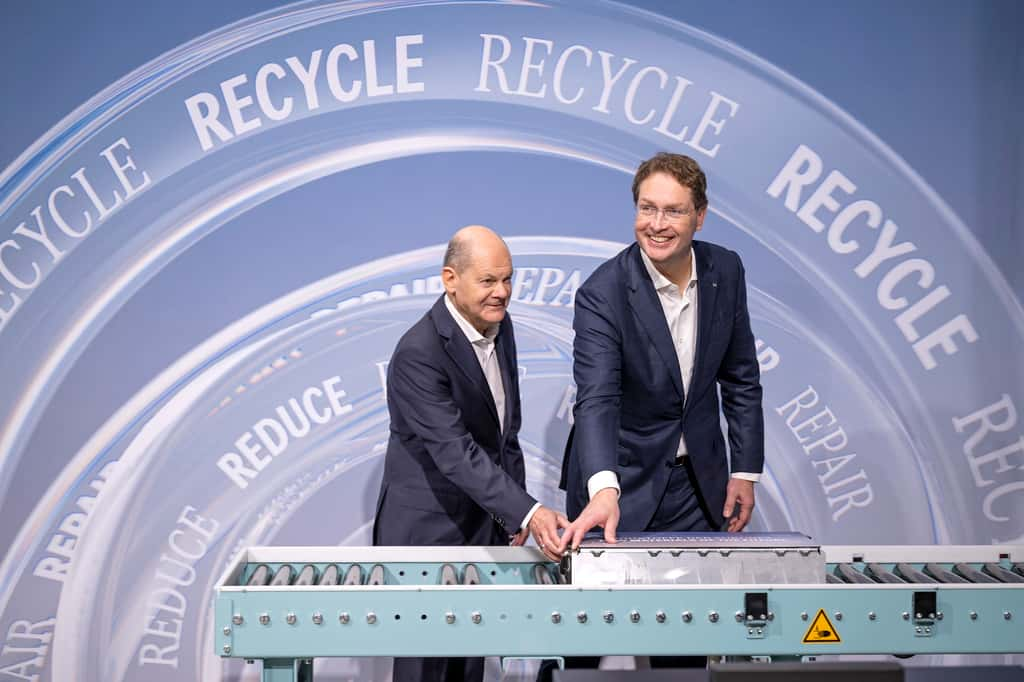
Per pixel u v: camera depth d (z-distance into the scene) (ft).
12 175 10.90
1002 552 8.23
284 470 11.23
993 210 11.35
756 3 11.14
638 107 11.16
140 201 11.00
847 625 7.03
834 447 11.51
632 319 8.82
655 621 7.01
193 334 11.09
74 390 11.03
